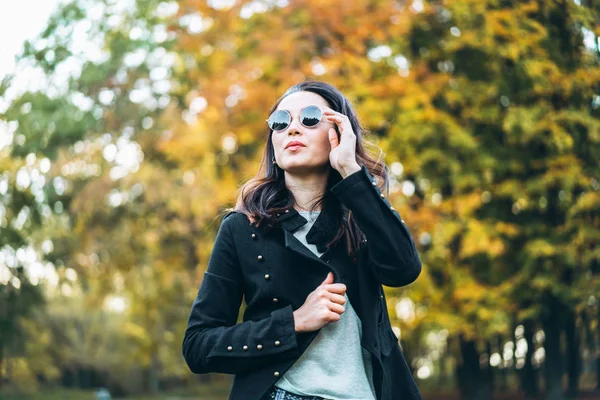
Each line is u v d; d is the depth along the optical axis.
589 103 11.28
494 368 16.81
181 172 16.19
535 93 12.09
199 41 14.23
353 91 12.47
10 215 17.47
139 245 17.77
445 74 13.20
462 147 13.15
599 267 12.19
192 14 14.30
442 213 13.11
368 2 12.76
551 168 12.11
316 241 2.08
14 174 17.00
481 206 13.99
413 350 16.59
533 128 11.70
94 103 17.31
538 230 12.95
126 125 17.25
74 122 16.62
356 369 2.03
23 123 16.59
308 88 2.23
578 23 9.98
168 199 15.89
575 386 12.67
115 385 34.59
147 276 18.47
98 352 33.12
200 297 2.11
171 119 14.86
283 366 1.98
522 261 13.21
